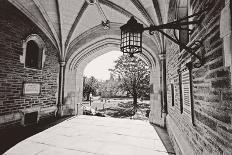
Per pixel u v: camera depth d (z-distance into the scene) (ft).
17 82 20.66
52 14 24.52
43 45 25.53
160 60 25.71
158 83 26.02
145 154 13.65
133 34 7.32
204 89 6.93
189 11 9.44
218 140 5.48
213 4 5.83
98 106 66.85
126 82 70.79
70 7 24.12
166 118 21.71
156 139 17.54
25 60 22.49
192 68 8.84
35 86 23.97
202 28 7.00
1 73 18.31
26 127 21.84
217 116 5.55
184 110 11.02
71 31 28.48
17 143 15.75
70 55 31.09
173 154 13.62
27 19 22.11
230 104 4.62
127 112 49.65
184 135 11.02
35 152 13.64
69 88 31.86
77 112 33.76
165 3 17.88
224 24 4.76
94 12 25.90
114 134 19.20
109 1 23.27
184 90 10.94
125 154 13.61
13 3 19.16
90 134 19.06
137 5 21.93
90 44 30.99
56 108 29.12
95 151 14.11
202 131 7.19
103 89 140.05
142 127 22.77
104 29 29.81
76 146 15.19
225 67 4.92
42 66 25.41
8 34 19.21
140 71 68.28
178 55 12.98
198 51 7.65
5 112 18.81
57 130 20.66
